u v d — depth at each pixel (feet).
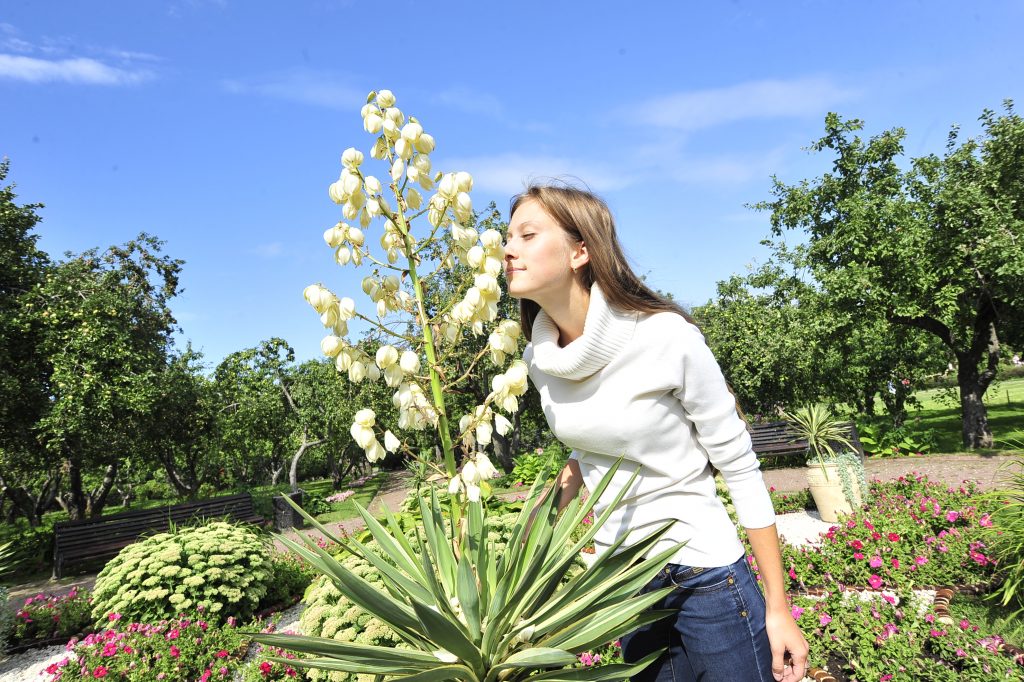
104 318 40.34
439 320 4.29
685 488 4.71
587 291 4.91
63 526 30.19
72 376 36.24
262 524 34.22
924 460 36.83
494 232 4.10
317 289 4.01
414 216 4.25
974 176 40.86
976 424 40.98
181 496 53.16
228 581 17.60
